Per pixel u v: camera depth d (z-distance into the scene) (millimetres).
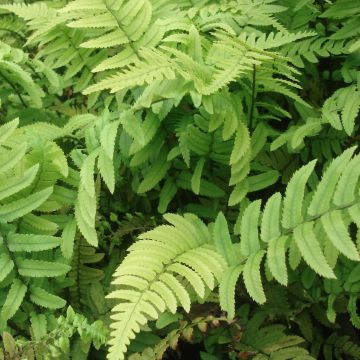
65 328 1665
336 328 2100
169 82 1925
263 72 2070
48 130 2117
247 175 2184
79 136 2174
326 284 1954
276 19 2490
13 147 1980
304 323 2037
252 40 2129
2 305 1887
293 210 1678
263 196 2340
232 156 1902
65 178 1982
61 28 2398
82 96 2783
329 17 2387
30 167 1845
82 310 2088
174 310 1474
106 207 2342
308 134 2162
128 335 1400
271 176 2074
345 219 1653
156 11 2393
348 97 2096
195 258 1647
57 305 1821
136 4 2098
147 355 1813
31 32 3061
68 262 1958
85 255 2039
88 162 1883
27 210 1768
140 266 1582
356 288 1894
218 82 1740
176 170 2271
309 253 1538
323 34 2477
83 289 2102
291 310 2012
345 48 2279
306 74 2539
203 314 1929
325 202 1622
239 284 2031
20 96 2539
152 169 2145
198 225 1897
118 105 2295
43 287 1945
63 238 1917
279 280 1559
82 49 2457
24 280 1848
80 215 1907
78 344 1911
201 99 1843
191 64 1838
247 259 1699
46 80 2621
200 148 2080
